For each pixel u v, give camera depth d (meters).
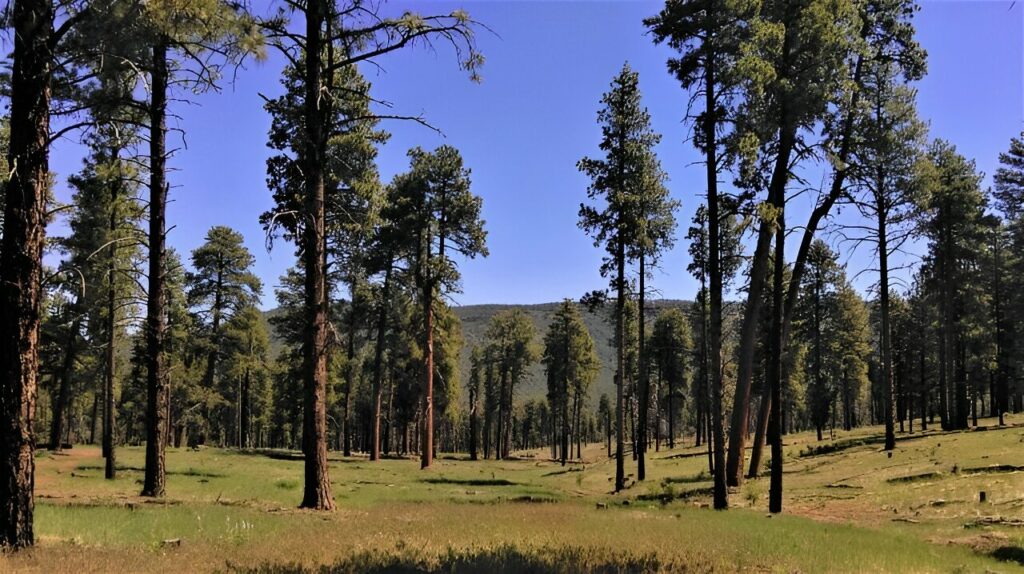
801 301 45.56
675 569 8.82
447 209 36.31
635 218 27.50
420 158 36.59
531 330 70.06
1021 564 11.08
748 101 18.08
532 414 115.94
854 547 11.58
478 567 8.36
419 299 37.00
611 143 28.27
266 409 81.06
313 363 15.00
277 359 47.66
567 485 32.88
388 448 56.84
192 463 32.12
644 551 10.00
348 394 46.25
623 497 25.59
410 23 13.43
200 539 10.01
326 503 14.95
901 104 24.98
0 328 8.87
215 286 47.34
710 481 29.33
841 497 21.19
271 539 10.08
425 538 10.93
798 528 14.06
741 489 24.11
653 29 19.33
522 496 24.81
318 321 15.05
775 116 18.67
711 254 19.00
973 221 38.88
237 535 10.49
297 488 22.53
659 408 62.00
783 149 20.98
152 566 7.80
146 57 11.38
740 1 17.36
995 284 46.25
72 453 37.22
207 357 48.12
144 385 38.62
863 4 23.70
